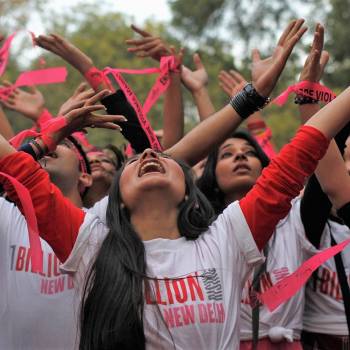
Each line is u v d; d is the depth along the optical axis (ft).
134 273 13.93
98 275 14.01
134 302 13.67
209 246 14.43
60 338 15.48
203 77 21.18
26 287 15.58
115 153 21.95
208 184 20.68
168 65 19.79
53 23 71.56
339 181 15.40
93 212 16.44
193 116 66.59
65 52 18.92
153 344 13.64
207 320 13.76
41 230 14.06
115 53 71.72
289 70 67.62
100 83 18.72
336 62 75.51
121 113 18.71
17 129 61.36
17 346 15.49
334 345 18.13
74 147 18.42
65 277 15.66
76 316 14.78
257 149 20.79
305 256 18.11
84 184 19.24
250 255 14.35
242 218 14.38
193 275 14.06
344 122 14.46
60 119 14.96
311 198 17.15
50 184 14.21
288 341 17.74
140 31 20.35
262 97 16.39
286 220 18.51
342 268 17.54
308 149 14.25
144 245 14.40
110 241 14.38
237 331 14.08
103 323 13.67
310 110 16.02
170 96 19.94
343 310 18.11
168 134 19.81
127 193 14.87
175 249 14.43
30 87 21.72
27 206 13.50
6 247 15.78
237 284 14.26
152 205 14.82
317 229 17.39
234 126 16.56
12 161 14.10
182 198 15.07
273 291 14.12
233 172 20.36
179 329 13.67
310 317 18.42
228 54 78.33
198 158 16.65
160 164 15.12
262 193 14.30
